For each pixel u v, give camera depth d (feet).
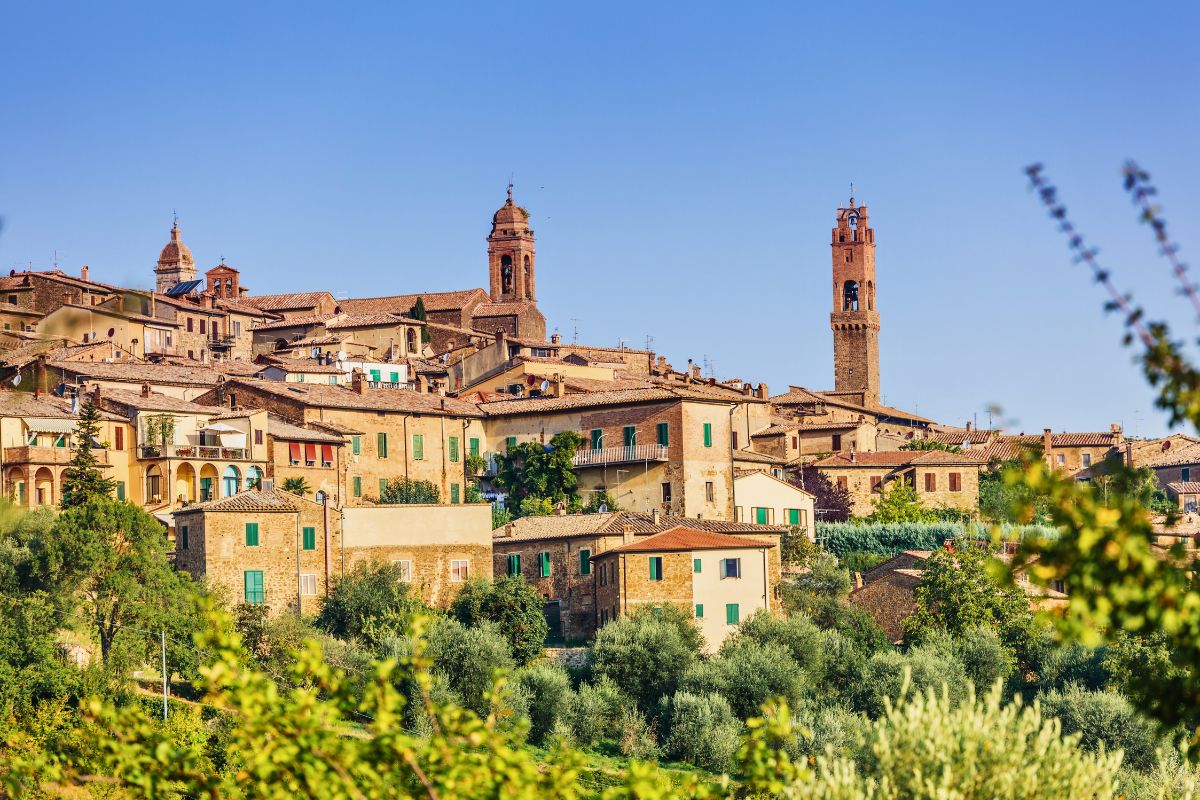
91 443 472.44
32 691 341.00
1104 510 92.07
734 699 394.52
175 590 393.50
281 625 401.70
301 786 111.55
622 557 449.06
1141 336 91.15
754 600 453.17
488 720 120.26
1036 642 424.05
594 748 379.55
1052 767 135.85
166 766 117.39
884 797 135.95
